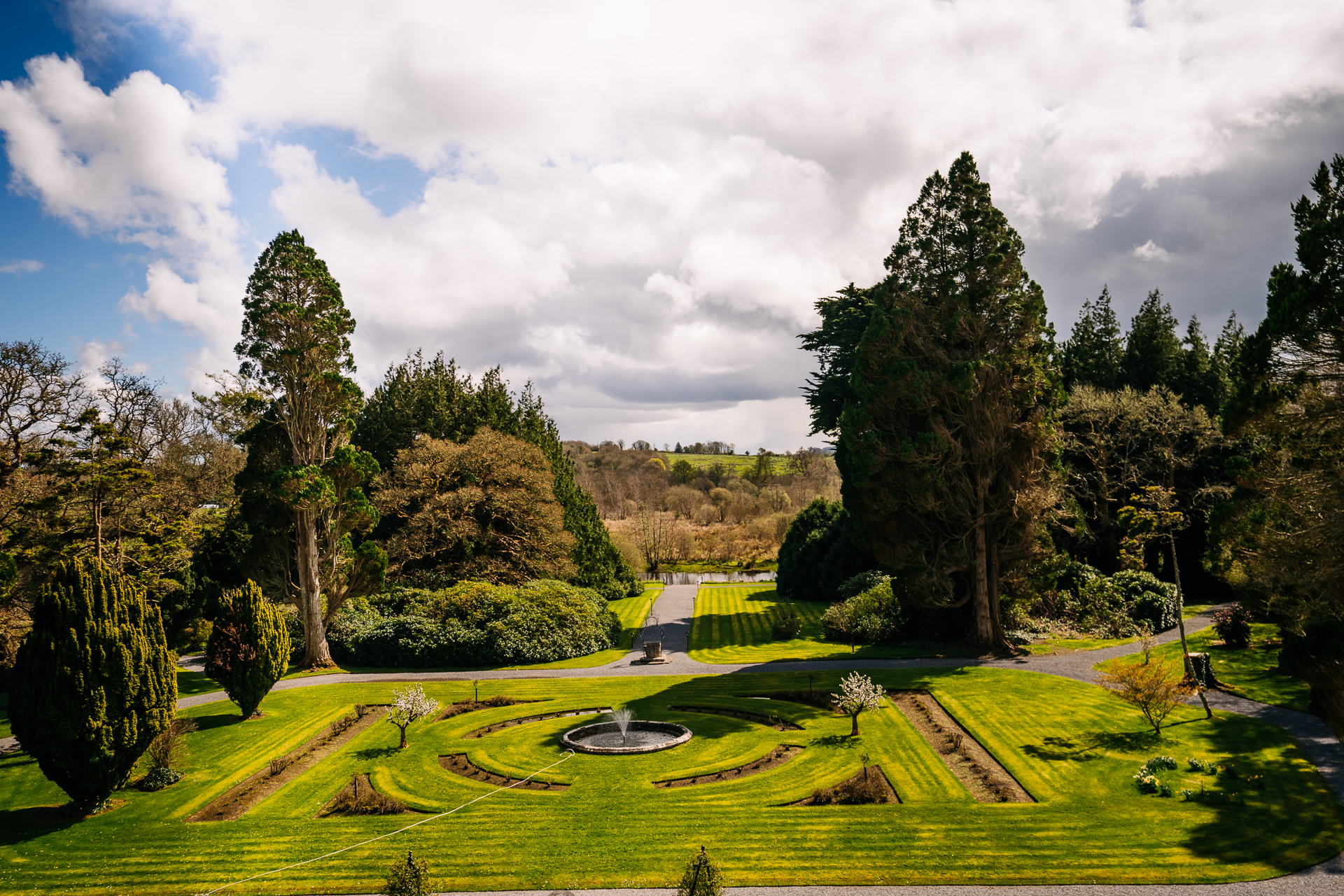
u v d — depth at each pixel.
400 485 48.62
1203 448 47.41
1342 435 21.41
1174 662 29.83
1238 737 21.28
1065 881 14.54
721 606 56.22
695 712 27.38
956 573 36.62
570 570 49.44
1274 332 22.06
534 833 17.36
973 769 20.66
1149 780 18.47
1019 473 34.47
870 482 34.62
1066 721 23.88
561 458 63.00
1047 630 38.06
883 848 16.11
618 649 41.28
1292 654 21.50
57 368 35.75
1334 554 21.05
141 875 15.91
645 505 108.50
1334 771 18.77
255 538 37.66
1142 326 56.12
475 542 47.72
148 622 19.94
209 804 19.83
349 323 37.09
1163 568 47.62
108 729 18.72
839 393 47.94
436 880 15.37
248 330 35.62
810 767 20.91
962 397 33.44
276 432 37.78
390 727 26.28
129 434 48.88
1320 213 21.66
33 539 34.00
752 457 187.88
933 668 31.78
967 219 35.53
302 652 38.38
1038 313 34.94
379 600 42.31
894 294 36.81
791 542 62.03
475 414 56.31
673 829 17.38
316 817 18.78
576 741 24.36
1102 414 50.12
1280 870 14.53
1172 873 14.61
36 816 19.02
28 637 18.53
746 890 14.62
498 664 37.34
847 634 39.69
